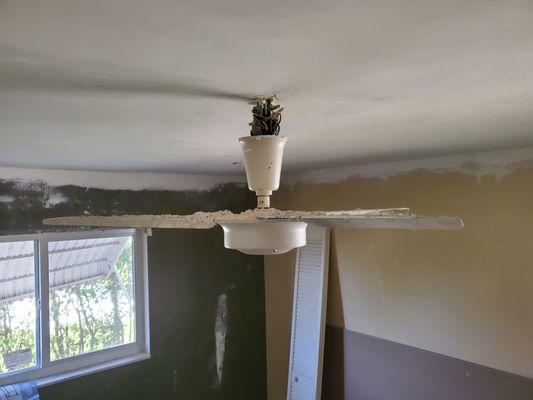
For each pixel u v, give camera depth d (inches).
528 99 52.9
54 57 34.7
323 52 35.2
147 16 27.7
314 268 137.8
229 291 146.8
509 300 101.1
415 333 117.6
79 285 119.0
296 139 78.0
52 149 80.0
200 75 40.1
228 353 145.9
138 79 40.8
